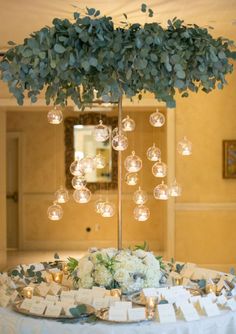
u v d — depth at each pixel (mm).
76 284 2973
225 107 6555
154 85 2846
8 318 2617
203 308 2635
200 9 4484
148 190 8719
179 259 6602
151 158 3961
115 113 8750
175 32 2771
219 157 6582
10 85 2865
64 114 8820
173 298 2705
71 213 8883
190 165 6590
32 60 2750
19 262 7730
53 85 2934
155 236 8750
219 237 6586
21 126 8914
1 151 7184
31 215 8922
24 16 4715
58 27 2709
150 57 2711
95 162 3869
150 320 2527
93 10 2750
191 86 2939
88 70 2758
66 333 2473
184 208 6594
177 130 6578
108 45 2689
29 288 2961
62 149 8867
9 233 9031
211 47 2770
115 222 8852
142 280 2867
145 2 4285
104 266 2873
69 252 8641
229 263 6586
